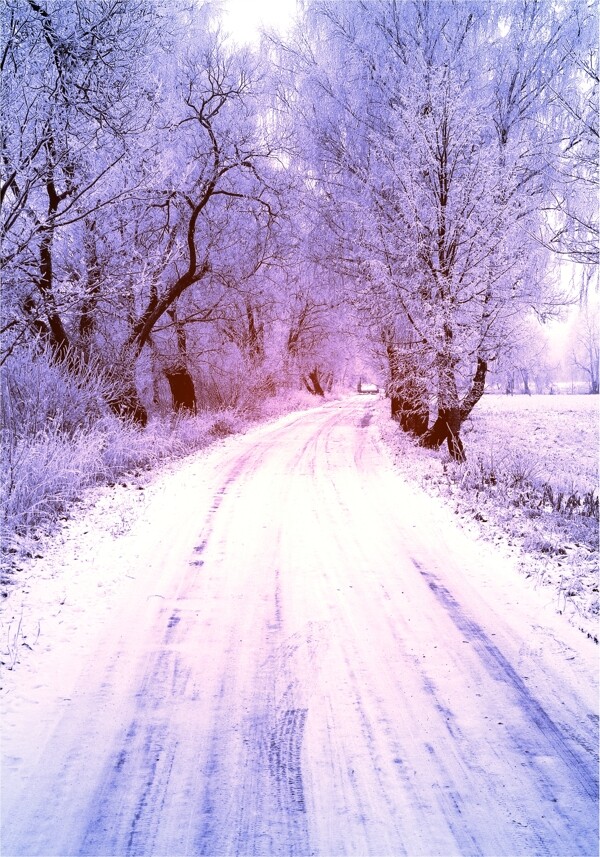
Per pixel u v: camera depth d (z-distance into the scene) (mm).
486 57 16266
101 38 10422
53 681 4508
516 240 14891
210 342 26469
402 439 20516
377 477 13781
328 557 7734
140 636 5328
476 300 15234
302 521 9594
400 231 15836
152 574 7016
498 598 6344
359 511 10305
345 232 19062
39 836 2967
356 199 17953
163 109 12812
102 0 10750
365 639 5305
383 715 4078
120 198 11461
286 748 3695
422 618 5789
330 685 4484
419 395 17688
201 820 3084
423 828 3033
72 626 5516
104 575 6914
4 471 8945
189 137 19781
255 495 11594
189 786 3340
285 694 4352
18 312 10984
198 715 4062
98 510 9891
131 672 4660
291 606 6082
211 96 19281
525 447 23234
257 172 22266
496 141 15680
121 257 15297
